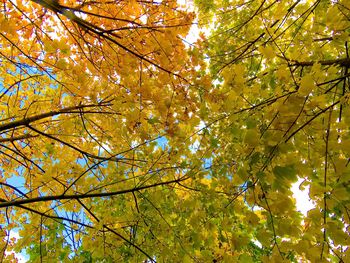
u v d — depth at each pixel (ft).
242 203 7.21
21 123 8.66
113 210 9.29
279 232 5.41
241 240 6.48
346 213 4.97
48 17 7.97
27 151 11.37
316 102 4.25
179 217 8.48
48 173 7.58
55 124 10.12
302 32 8.43
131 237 8.93
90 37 8.02
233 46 10.57
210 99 7.17
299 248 5.24
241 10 10.96
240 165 5.31
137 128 7.36
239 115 5.65
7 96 10.80
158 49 7.28
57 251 8.31
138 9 7.72
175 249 8.09
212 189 7.41
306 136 4.76
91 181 8.02
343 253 5.17
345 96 4.30
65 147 10.27
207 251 7.65
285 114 4.25
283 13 7.16
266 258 5.29
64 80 8.61
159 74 7.55
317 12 8.02
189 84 7.16
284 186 4.16
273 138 4.30
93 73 8.15
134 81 7.84
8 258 8.92
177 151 8.02
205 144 7.47
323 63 6.35
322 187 4.67
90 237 8.19
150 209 8.56
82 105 8.84
